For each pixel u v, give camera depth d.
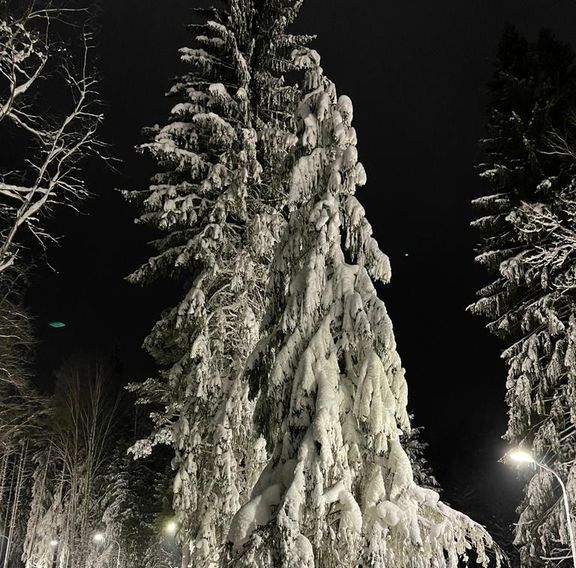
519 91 18.34
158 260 15.06
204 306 13.45
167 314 15.34
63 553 35.31
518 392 15.65
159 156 14.76
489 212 18.53
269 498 6.89
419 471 31.41
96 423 34.31
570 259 15.82
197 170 15.07
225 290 14.32
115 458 39.56
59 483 40.69
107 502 39.25
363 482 7.23
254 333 13.17
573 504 13.91
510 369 16.17
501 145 18.05
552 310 15.32
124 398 38.19
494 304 17.17
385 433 7.12
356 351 7.72
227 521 11.76
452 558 6.99
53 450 39.22
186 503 12.34
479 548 7.18
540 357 16.23
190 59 15.93
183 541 12.50
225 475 11.89
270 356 8.20
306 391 7.25
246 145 14.55
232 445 12.49
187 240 15.73
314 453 6.80
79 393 33.38
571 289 15.75
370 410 7.21
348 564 6.66
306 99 8.98
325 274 8.05
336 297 7.82
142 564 37.22
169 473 23.45
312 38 16.61
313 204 8.44
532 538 15.05
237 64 15.77
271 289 8.45
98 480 40.78
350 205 8.25
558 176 16.41
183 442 12.85
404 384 7.54
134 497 38.91
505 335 17.19
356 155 8.28
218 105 15.69
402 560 6.75
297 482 6.61
